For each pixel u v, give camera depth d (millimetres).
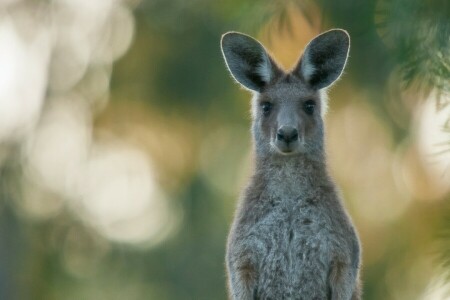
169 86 20594
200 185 22203
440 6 8562
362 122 18797
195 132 21172
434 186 17766
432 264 8750
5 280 21156
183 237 22531
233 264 10227
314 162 10422
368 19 10273
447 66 8469
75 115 21453
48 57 21172
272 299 10164
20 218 21438
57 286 22125
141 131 21406
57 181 21812
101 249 22703
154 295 22750
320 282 10117
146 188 22547
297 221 10258
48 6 21000
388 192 19234
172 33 20375
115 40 20828
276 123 10406
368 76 16297
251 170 10734
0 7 20953
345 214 10297
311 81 10742
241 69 10852
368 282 19250
